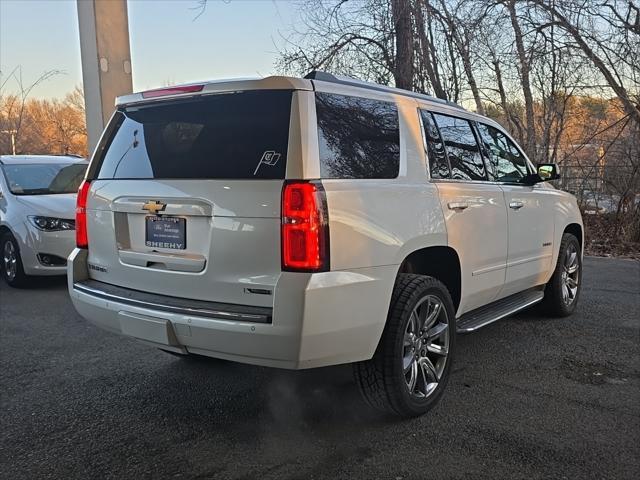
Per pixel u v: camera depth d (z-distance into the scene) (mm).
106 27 10531
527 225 5078
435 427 3529
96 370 4586
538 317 5977
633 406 3787
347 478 2990
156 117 3648
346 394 4062
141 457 3225
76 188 8453
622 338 5250
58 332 5641
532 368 4500
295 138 3062
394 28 11117
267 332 2949
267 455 3234
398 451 3246
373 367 3434
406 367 3572
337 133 3279
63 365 4703
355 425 3582
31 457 3229
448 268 4188
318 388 4176
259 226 3023
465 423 3570
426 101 4223
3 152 18094
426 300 3668
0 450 3309
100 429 3564
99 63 10516
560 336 5316
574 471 3004
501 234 4645
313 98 3197
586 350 4922
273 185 3016
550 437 3369
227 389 4180
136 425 3615
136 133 3768
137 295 3525
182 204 3316
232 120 3287
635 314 6082
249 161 3158
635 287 7414
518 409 3760
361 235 3182
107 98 10648
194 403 3938
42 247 7305
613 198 12250
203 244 3252
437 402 3793
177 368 4617
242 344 3035
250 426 3588
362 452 3248
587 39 11344
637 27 11039
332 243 3025
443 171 4121
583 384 4172
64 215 7418
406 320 3465
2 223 7684
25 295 7277
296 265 2947
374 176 3461
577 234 6277
